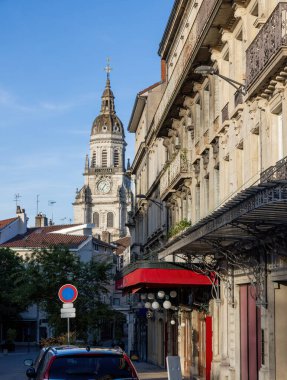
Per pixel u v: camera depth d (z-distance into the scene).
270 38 18.16
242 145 24.22
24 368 47.31
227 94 26.20
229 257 23.00
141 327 61.53
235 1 23.19
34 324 92.31
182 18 38.47
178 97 34.09
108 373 13.71
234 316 24.73
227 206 16.86
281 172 16.88
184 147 35.88
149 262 27.02
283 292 20.25
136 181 68.25
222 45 26.56
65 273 42.41
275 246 18.86
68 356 13.88
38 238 94.31
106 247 103.88
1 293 82.19
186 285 28.17
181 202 37.34
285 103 18.95
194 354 32.31
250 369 22.92
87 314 40.53
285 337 20.11
